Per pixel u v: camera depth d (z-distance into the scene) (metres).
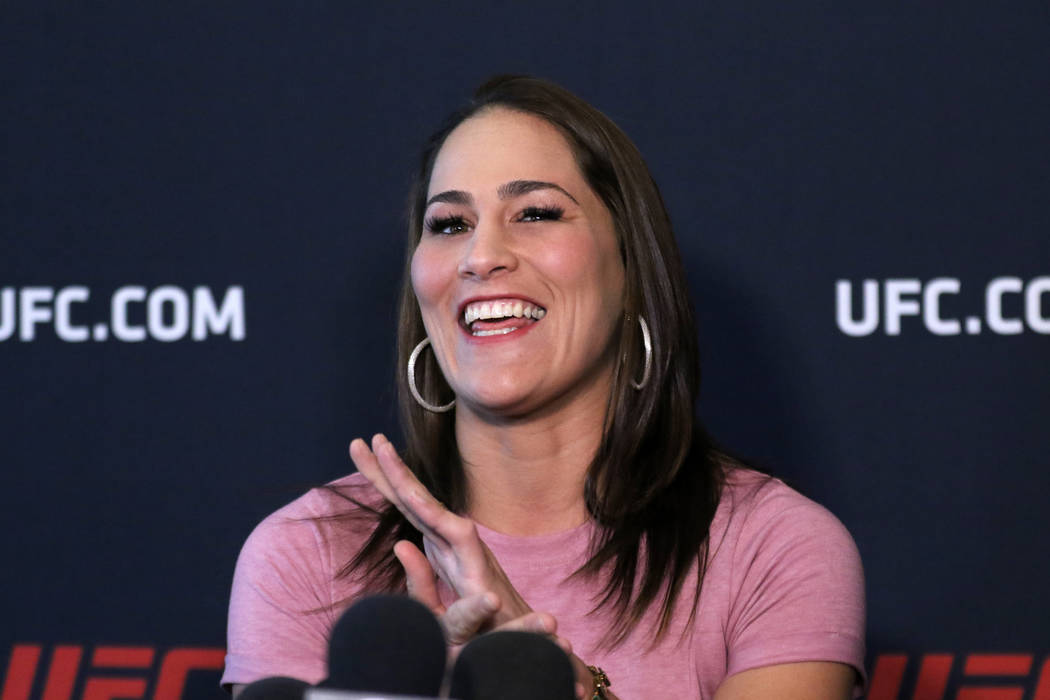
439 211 6.95
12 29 10.57
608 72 10.59
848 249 10.45
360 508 7.38
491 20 10.63
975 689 10.26
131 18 10.61
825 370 10.44
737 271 10.52
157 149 10.59
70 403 10.50
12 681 10.37
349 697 2.66
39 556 10.44
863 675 6.59
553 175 6.86
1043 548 10.29
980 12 10.42
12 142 10.57
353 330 10.59
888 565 10.34
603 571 6.81
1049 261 10.34
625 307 7.05
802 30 10.51
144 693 10.40
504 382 6.60
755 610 6.61
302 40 10.64
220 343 10.57
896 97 10.45
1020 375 10.33
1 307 10.51
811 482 10.42
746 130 10.53
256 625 7.09
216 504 10.50
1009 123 10.38
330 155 10.62
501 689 3.07
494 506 7.04
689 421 7.10
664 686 6.61
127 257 10.55
